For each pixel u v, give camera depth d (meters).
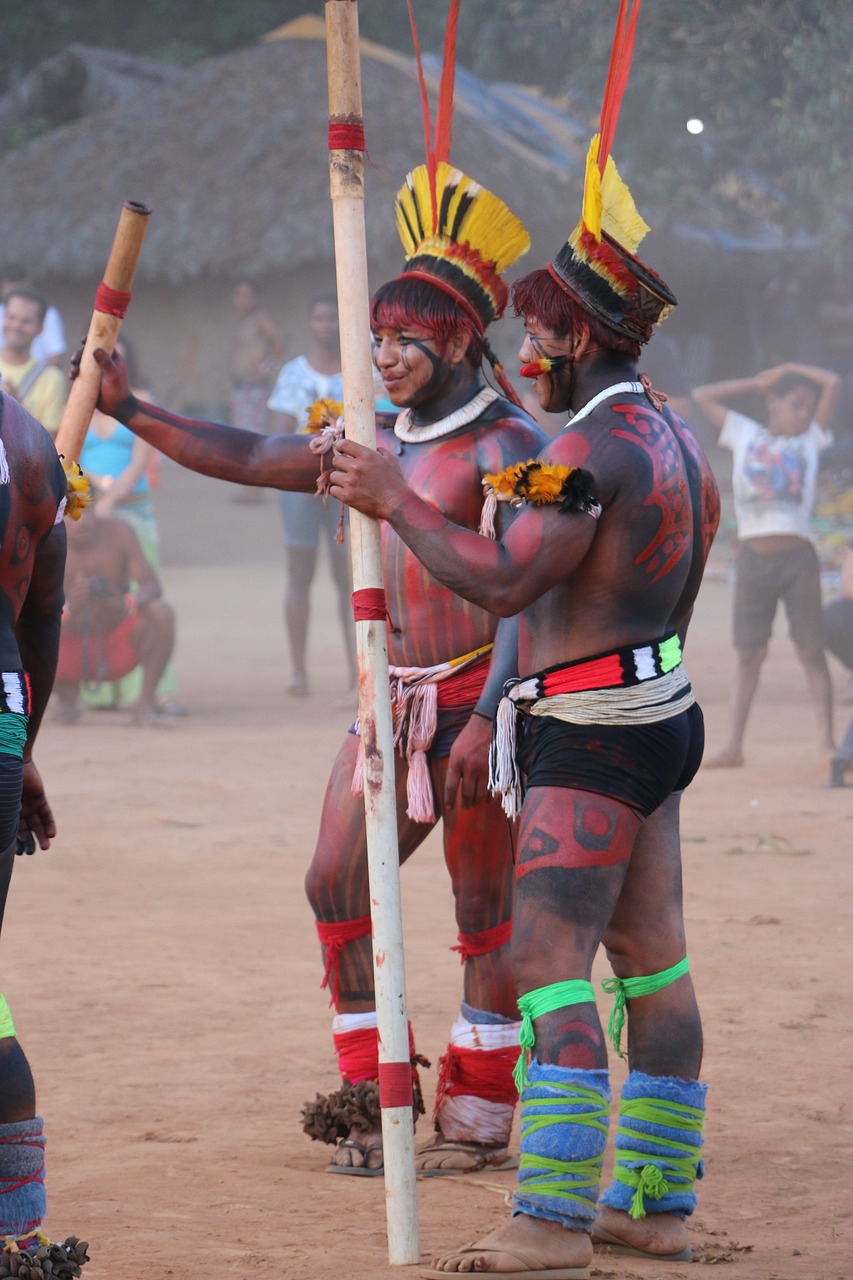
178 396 89.44
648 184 75.44
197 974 17.69
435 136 12.44
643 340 10.59
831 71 66.81
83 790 28.30
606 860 10.03
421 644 12.54
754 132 72.62
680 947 10.76
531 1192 9.87
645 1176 10.46
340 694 39.75
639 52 73.12
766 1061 14.52
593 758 10.08
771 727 34.66
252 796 27.86
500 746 10.40
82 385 12.98
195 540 71.50
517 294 10.65
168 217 86.81
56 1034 15.60
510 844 12.51
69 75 108.75
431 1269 9.81
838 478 77.38
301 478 13.02
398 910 10.55
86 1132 12.99
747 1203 11.36
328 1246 10.52
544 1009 9.97
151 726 35.16
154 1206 11.33
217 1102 13.74
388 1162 10.27
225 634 51.16
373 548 10.63
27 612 10.36
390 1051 10.36
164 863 23.22
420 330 12.37
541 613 10.31
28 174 91.94
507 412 12.67
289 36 102.00
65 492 10.15
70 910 20.59
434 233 12.45
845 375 90.94
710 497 10.68
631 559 10.02
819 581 29.97
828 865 22.55
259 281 86.88
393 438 12.95
